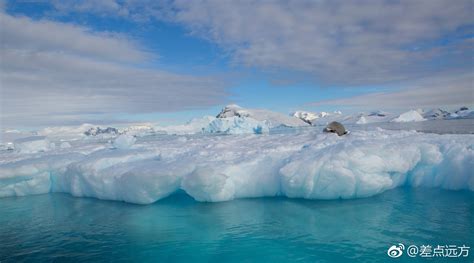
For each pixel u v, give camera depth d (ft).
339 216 21.09
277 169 26.04
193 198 26.66
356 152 24.03
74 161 33.30
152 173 24.68
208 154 31.12
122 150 35.37
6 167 31.40
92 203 27.53
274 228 19.71
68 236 20.34
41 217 24.30
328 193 24.35
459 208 21.50
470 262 14.78
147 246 18.22
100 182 27.81
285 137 48.83
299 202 24.38
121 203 26.84
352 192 24.09
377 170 23.82
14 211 26.32
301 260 15.79
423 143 27.76
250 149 33.91
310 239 18.03
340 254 16.17
